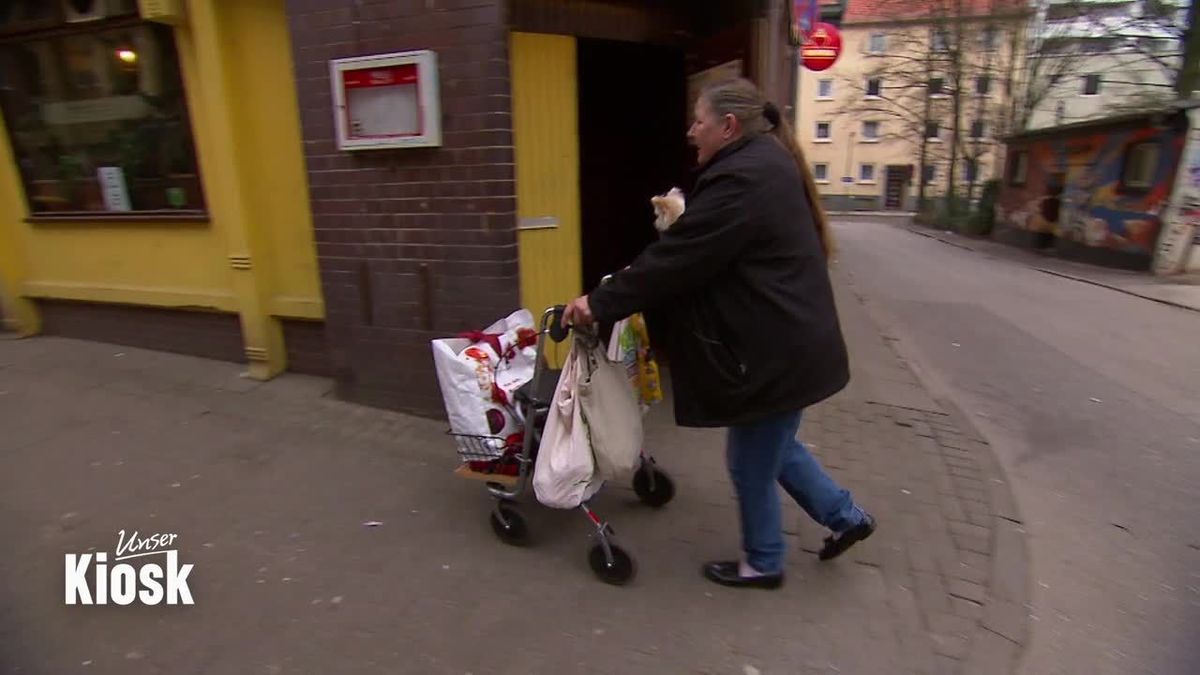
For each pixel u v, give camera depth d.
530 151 4.11
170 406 4.64
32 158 5.75
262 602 2.74
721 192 2.24
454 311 4.14
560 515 3.37
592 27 4.44
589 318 2.49
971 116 27.45
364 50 3.94
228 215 4.80
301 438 4.18
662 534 3.19
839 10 22.39
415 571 2.94
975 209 26.20
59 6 5.06
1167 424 4.86
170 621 2.63
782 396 2.34
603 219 6.51
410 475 3.76
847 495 2.84
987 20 23.80
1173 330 8.04
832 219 38.16
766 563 2.73
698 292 2.38
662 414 4.50
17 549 3.07
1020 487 3.86
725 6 5.47
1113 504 3.65
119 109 5.19
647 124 6.20
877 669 2.38
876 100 34.00
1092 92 26.80
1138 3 16.39
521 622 2.62
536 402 2.89
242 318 5.01
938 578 2.88
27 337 6.14
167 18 4.48
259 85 4.58
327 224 4.34
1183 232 12.73
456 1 3.69
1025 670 2.40
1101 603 2.79
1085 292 11.04
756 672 2.37
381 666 2.40
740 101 2.33
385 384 4.48
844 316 8.50
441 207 4.00
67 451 4.01
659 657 2.44
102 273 5.71
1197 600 2.82
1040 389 5.68
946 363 6.47
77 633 2.56
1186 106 12.26
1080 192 15.77
